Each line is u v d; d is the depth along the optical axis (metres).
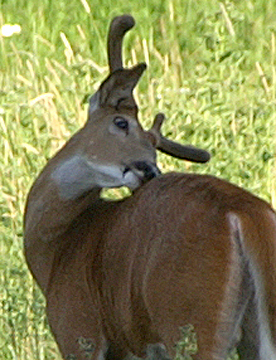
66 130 17.73
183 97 17.84
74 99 18.67
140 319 12.16
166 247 11.87
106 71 19.33
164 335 11.92
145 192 12.41
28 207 13.60
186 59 21.86
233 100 17.98
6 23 25.22
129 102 13.16
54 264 13.26
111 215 12.77
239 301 11.69
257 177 16.64
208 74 18.88
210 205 11.83
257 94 18.62
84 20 25.22
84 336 12.87
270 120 17.50
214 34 18.86
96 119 13.14
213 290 11.66
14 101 18.23
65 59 22.89
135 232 12.24
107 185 13.09
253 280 11.68
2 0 25.91
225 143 16.78
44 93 19.70
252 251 11.65
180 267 11.77
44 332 14.67
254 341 11.82
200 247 11.72
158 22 24.73
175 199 12.05
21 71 21.12
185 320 11.76
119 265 12.34
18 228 16.03
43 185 13.41
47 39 24.62
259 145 16.91
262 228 11.69
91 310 12.80
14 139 17.50
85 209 13.22
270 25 22.94
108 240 12.57
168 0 25.42
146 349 12.29
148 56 21.58
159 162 16.64
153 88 19.31
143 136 13.09
